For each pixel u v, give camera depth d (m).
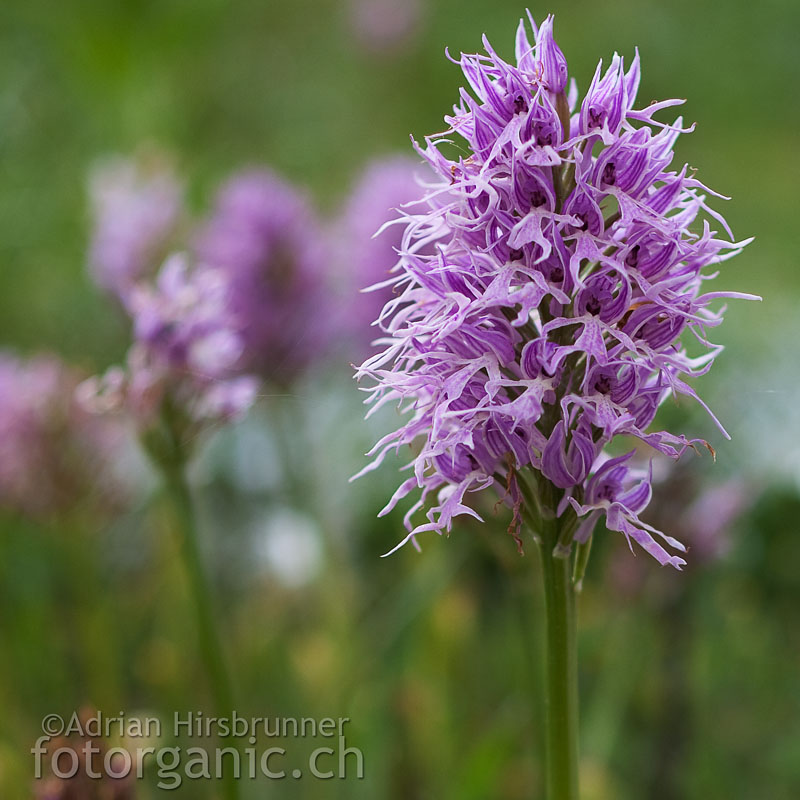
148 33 0.99
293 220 0.69
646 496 0.37
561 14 1.52
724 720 0.58
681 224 0.37
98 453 0.56
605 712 0.51
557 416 0.37
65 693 0.57
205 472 0.65
